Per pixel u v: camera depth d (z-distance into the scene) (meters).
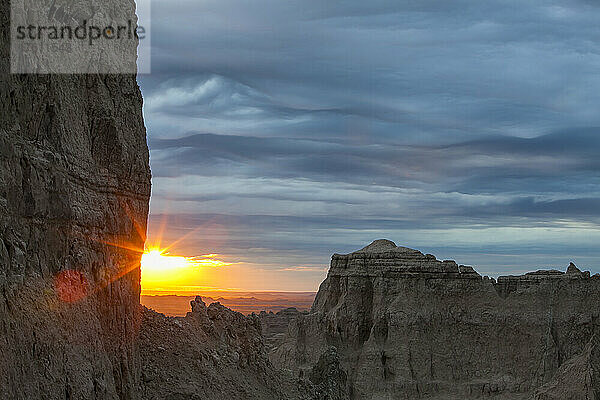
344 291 122.25
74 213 29.77
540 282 118.25
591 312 113.44
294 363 117.12
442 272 119.94
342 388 59.41
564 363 106.88
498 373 112.88
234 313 52.16
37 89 28.08
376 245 129.00
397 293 118.88
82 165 31.36
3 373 22.83
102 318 32.81
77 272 30.31
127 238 36.34
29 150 27.12
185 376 41.72
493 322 116.00
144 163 38.03
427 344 114.75
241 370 47.94
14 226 26.06
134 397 35.69
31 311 25.80
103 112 33.53
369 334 118.94
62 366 26.97
